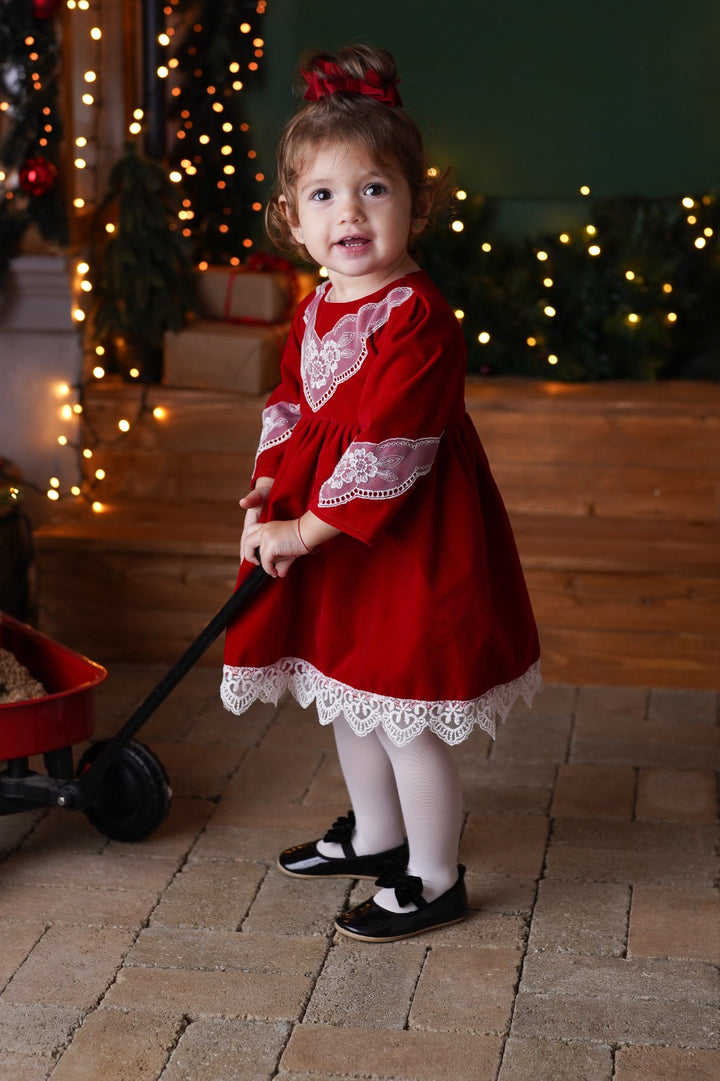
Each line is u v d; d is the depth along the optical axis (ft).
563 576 10.77
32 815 8.49
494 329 13.16
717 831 8.32
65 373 12.36
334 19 13.92
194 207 14.37
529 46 13.74
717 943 7.04
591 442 12.00
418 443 6.30
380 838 7.67
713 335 13.41
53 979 6.70
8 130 11.82
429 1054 6.10
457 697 6.60
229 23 14.02
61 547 11.23
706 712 10.25
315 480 6.71
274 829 8.35
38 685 7.91
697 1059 6.06
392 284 6.56
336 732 7.57
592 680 10.90
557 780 9.05
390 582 6.60
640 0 13.47
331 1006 6.48
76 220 12.31
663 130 13.75
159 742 9.68
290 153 6.37
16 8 11.29
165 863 7.91
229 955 6.93
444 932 7.17
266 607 6.89
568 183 13.98
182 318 12.60
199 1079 5.92
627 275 12.75
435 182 6.70
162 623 11.28
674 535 11.43
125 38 13.26
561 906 7.43
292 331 7.25
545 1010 6.44
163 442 12.48
